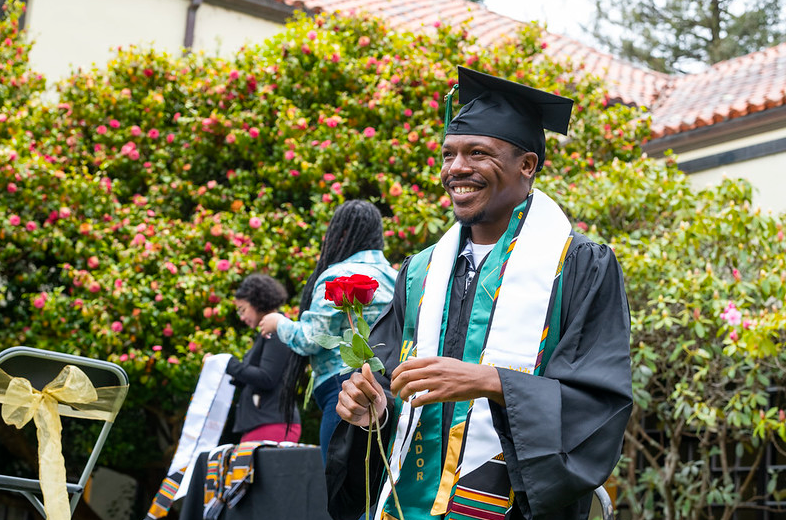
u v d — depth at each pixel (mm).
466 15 14055
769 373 6477
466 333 2221
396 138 7719
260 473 4074
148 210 7730
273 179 7680
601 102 8758
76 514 8695
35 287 7883
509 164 2268
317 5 11438
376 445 2268
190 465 4469
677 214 7090
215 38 10148
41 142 8016
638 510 7109
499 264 2248
